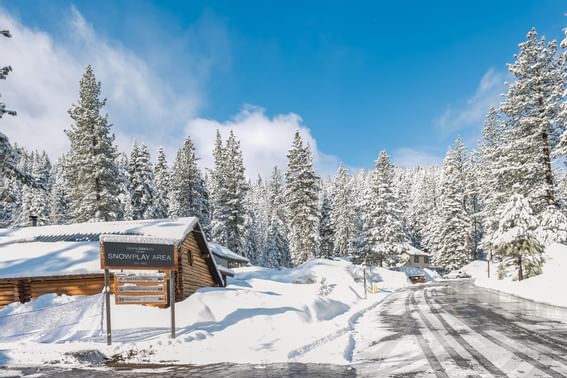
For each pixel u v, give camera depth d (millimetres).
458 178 68688
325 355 9461
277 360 8992
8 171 16562
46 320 12531
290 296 18422
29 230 21547
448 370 7652
